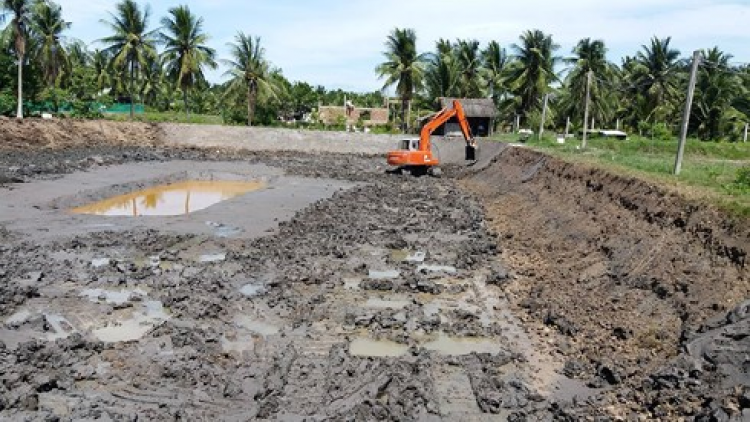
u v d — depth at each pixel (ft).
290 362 34.76
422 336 40.09
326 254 59.98
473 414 29.63
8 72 164.14
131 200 94.94
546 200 78.48
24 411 28.19
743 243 38.06
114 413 28.22
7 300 43.06
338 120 228.22
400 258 60.75
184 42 177.99
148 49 174.19
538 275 53.52
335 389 31.53
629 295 41.83
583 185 72.38
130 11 171.32
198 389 31.24
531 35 182.19
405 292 49.49
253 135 174.81
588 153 102.06
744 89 179.93
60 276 49.52
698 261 40.34
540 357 36.60
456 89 210.18
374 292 49.24
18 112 146.92
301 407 29.60
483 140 156.25
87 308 43.06
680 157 65.98
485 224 78.23
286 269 53.88
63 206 82.33
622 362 33.60
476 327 41.11
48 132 138.62
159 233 66.13
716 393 26.58
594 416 28.58
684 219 46.26
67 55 173.58
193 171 122.11
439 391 31.99
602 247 52.37
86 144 145.59
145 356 34.94
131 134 160.66
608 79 178.19
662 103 179.83
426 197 98.12
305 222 73.87
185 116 208.33
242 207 84.28
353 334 40.11
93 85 232.32
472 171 130.11
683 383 28.25
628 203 57.36
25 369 32.09
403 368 34.06
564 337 39.14
